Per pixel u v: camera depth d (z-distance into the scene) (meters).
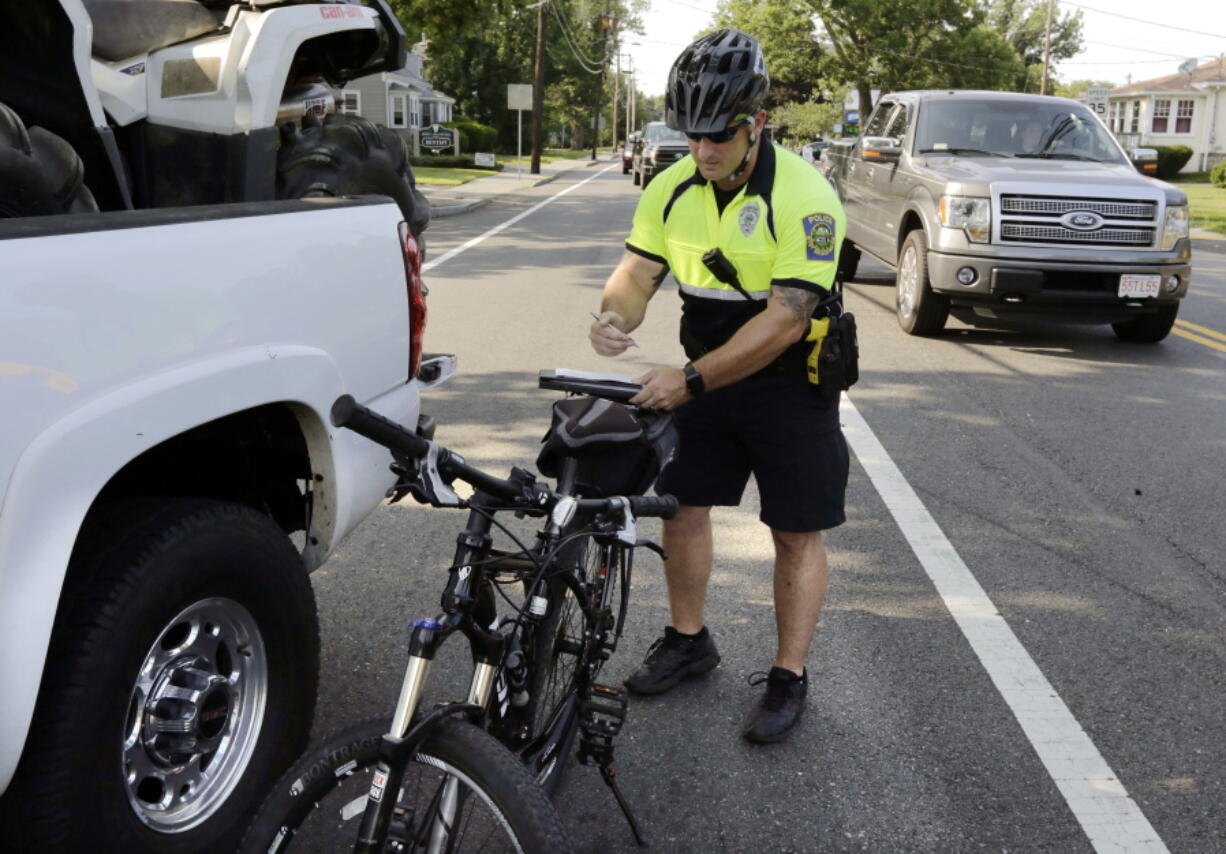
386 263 3.20
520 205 25.88
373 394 3.16
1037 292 9.26
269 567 2.72
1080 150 10.55
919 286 9.89
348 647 4.04
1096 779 3.36
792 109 77.06
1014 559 5.04
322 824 2.29
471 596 2.20
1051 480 6.16
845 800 3.24
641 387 2.62
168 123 3.64
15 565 2.07
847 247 12.99
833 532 5.33
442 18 26.86
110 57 3.59
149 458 2.92
